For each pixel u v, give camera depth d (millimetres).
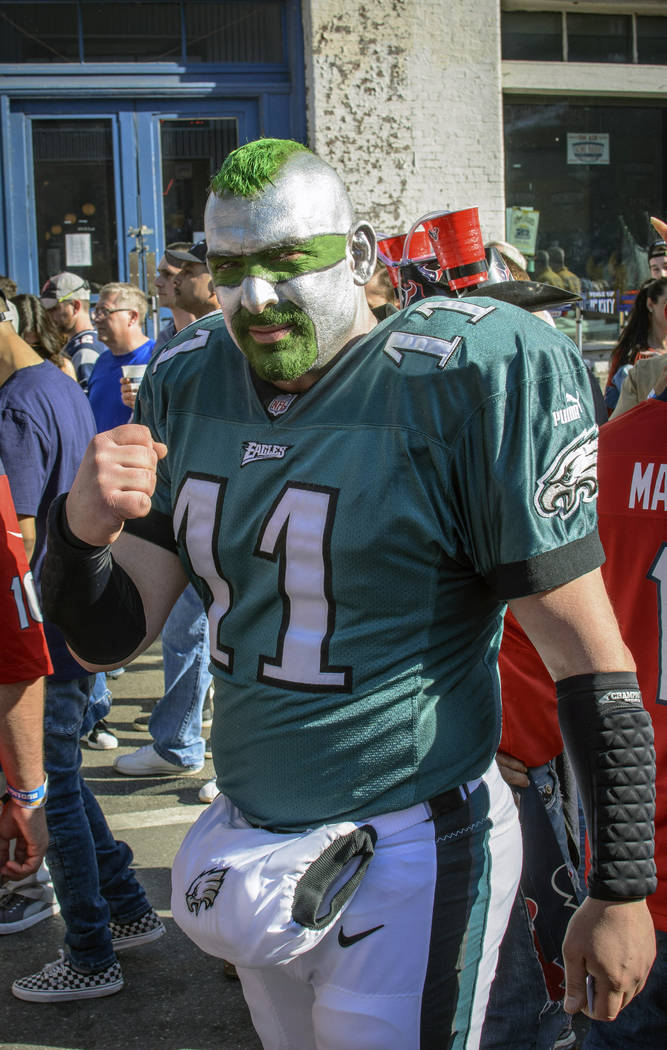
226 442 1560
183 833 3738
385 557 1426
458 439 1403
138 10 7352
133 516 1433
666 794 1826
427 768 1474
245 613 1530
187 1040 2619
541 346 1427
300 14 7379
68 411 2881
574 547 1402
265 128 7523
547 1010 1993
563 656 1409
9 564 1886
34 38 7309
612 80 7895
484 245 2594
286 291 1432
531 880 2055
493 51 7457
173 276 4734
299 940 1379
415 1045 1473
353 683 1457
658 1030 1876
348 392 1476
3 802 1963
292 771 1501
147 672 5625
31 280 7523
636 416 1962
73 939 2789
